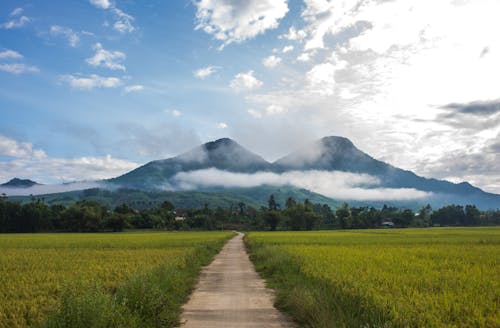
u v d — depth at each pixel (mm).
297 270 21656
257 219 181875
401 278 16969
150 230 161625
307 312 11992
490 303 12203
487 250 35031
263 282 20797
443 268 21406
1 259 31562
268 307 14359
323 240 56750
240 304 14922
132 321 10125
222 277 22906
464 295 13023
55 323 9555
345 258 26172
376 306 11500
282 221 170625
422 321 10203
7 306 13438
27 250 43469
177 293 16219
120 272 21453
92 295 10141
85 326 9219
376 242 51500
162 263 22656
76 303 9727
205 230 166375
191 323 12047
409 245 44156
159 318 11727
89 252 38969
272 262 25656
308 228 173250
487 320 10578
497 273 19281
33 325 11445
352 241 53969
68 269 24375
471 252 32594
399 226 193500
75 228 146875
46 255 35688
